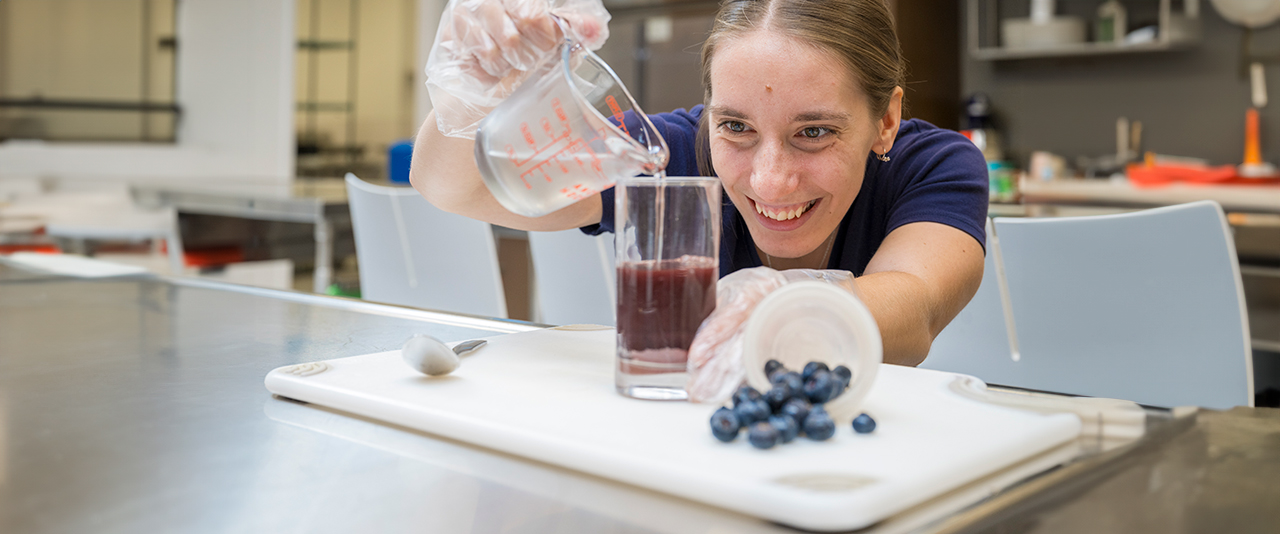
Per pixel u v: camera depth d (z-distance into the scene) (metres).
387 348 0.88
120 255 3.48
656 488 0.49
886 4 0.99
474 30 0.79
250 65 5.78
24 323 1.01
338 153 5.96
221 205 2.86
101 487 0.48
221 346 0.88
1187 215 1.23
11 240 3.34
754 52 0.90
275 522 0.43
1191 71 3.79
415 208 2.13
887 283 0.89
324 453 0.55
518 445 0.55
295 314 1.08
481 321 1.03
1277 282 2.08
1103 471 0.52
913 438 0.54
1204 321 1.25
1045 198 3.78
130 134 5.96
